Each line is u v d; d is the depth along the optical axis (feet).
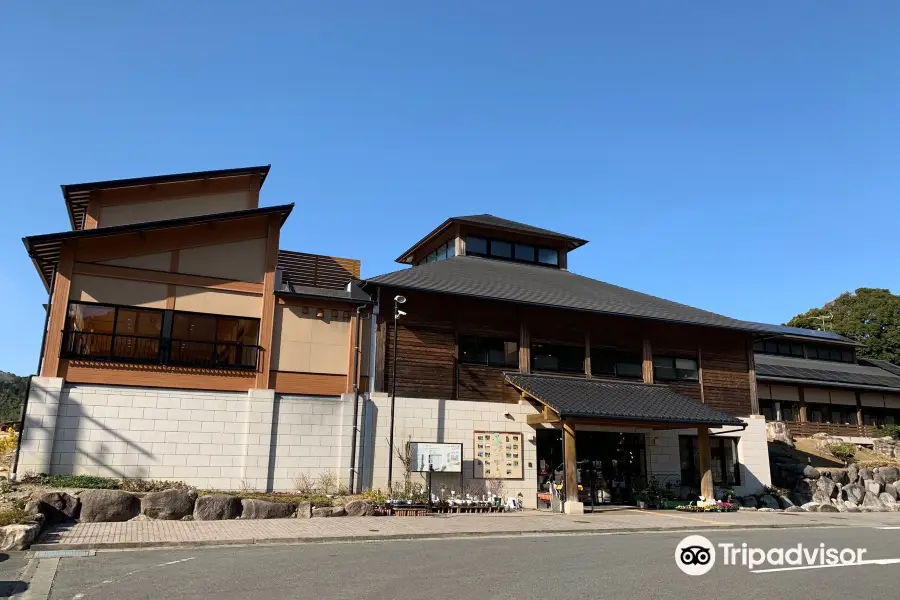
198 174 66.85
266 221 62.54
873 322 163.63
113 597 25.13
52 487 47.65
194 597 25.14
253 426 57.88
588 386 71.82
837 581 31.60
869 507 83.15
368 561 33.47
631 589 28.32
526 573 31.24
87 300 55.06
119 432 53.88
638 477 75.92
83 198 64.08
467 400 67.97
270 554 35.29
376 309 65.51
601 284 91.86
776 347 128.67
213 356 58.29
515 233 92.12
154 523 45.14
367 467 61.41
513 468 67.77
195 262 59.21
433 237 95.14
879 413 125.59
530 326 73.51
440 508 58.70
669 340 81.66
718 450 82.33
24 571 29.84
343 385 62.03
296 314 61.82
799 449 100.94
